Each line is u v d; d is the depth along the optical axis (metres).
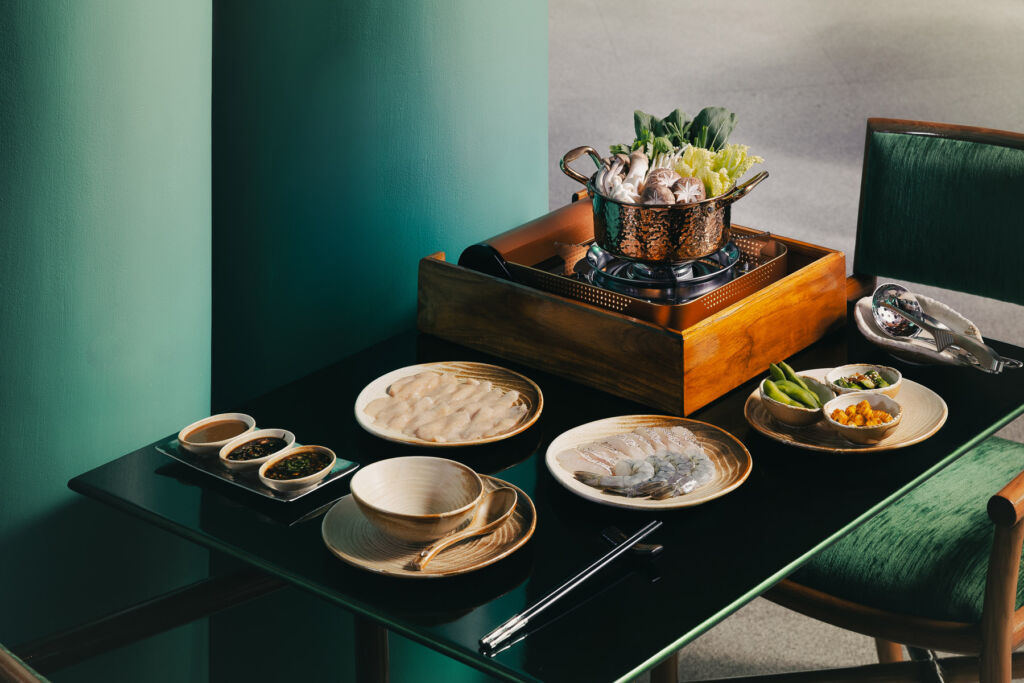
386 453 1.33
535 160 1.93
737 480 1.22
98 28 1.26
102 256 1.33
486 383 1.45
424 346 1.60
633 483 1.21
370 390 1.43
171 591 1.34
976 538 1.51
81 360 1.35
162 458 1.32
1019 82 5.27
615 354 1.43
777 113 4.86
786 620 2.11
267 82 1.62
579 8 6.51
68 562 1.42
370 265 1.74
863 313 1.60
